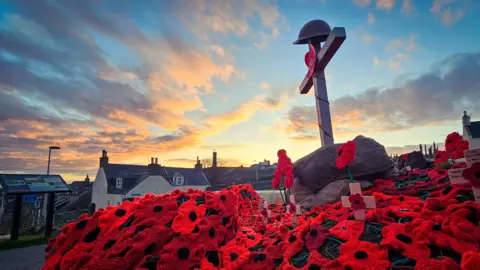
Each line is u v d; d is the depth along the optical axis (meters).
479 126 21.58
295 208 3.35
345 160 2.85
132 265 2.15
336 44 7.07
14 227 11.09
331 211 3.37
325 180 4.60
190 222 2.75
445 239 1.86
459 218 2.05
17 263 8.04
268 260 2.38
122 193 28.83
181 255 2.29
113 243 2.46
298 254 2.36
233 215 3.26
